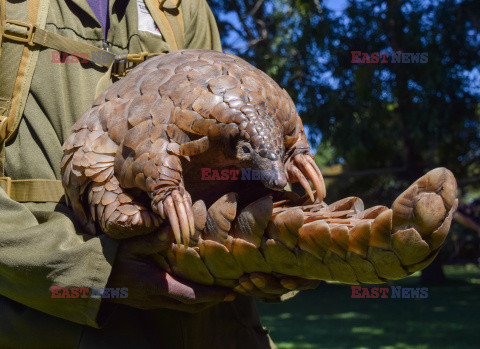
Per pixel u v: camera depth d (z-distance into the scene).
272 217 1.63
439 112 13.69
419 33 13.30
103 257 1.77
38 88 2.08
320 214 1.69
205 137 1.66
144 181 1.63
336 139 14.32
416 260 1.43
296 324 10.38
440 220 1.39
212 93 1.68
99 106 1.81
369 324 10.23
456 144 16.38
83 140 1.76
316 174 1.85
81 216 1.87
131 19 2.27
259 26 15.25
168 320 2.10
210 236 1.68
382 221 1.42
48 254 1.79
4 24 2.05
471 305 13.19
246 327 2.33
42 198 2.03
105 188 1.71
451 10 13.84
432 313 11.76
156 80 1.75
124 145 1.68
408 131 15.55
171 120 1.66
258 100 1.71
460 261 22.19
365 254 1.48
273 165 1.64
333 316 11.62
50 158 2.06
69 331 1.95
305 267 1.60
